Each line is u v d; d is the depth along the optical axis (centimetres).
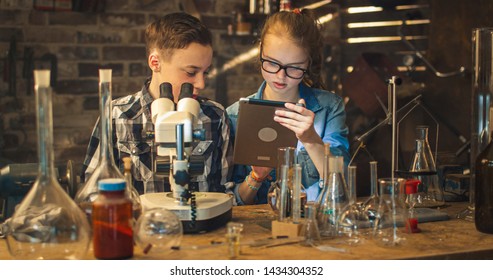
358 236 172
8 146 417
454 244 166
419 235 175
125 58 441
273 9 452
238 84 472
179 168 173
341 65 496
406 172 211
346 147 241
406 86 422
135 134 230
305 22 225
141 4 443
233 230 155
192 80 221
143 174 229
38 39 421
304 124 196
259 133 202
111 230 150
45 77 151
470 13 408
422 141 214
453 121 428
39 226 148
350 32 495
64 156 430
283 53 219
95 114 437
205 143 231
